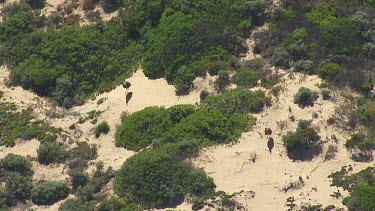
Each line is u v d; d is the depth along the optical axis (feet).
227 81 619.67
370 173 529.45
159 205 538.47
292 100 588.50
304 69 611.88
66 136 608.60
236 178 546.67
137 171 551.18
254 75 617.21
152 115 600.80
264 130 573.74
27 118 625.82
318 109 576.61
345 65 613.52
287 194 529.45
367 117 566.36
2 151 599.98
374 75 602.03
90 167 580.30
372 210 501.97
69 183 572.51
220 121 580.71
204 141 574.15
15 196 562.25
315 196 522.06
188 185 543.39
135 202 541.34
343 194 518.37
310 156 550.36
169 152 563.48
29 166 584.40
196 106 603.26
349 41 624.59
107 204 536.01
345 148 550.77
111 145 597.11
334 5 655.76
